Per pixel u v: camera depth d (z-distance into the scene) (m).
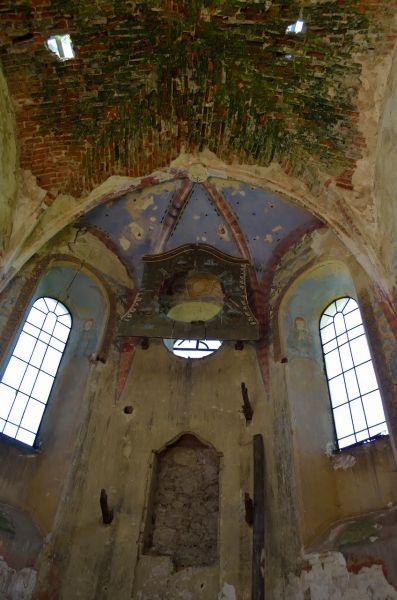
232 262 10.51
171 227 11.66
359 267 9.45
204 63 9.02
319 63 8.56
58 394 9.73
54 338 10.37
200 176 10.45
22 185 9.21
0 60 8.42
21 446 8.80
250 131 9.65
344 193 9.25
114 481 8.84
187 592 7.73
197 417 9.60
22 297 9.72
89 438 9.09
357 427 8.65
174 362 10.48
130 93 9.22
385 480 7.64
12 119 8.91
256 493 8.18
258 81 9.05
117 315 10.86
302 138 9.35
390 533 6.70
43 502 8.25
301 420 8.81
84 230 11.37
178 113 9.61
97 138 9.45
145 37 8.61
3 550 7.18
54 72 8.71
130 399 9.91
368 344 8.36
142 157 9.95
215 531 8.41
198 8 8.26
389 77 8.34
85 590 7.66
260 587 7.20
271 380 9.70
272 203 11.23
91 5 8.05
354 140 9.00
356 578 6.66
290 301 10.61
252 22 8.36
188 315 11.05
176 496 8.85
